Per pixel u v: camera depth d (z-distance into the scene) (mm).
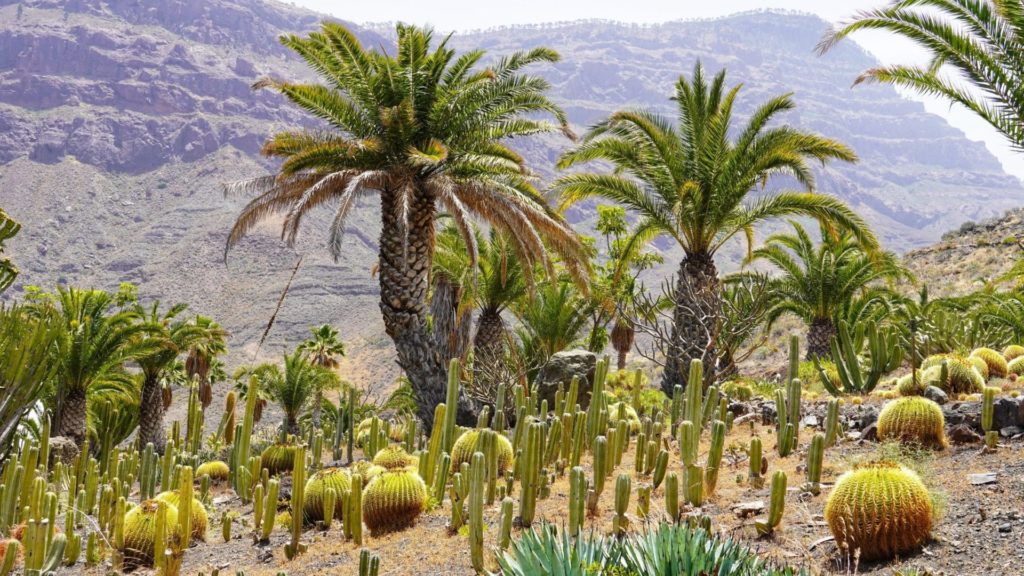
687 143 18031
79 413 24391
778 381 17188
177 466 12797
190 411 16000
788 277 25344
